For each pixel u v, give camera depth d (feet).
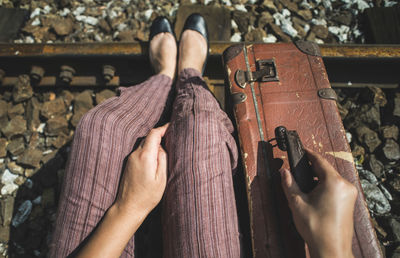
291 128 3.76
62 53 5.57
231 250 2.79
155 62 5.49
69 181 2.99
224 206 2.92
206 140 3.12
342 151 3.64
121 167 3.24
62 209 2.95
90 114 3.21
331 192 2.39
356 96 5.79
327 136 3.71
